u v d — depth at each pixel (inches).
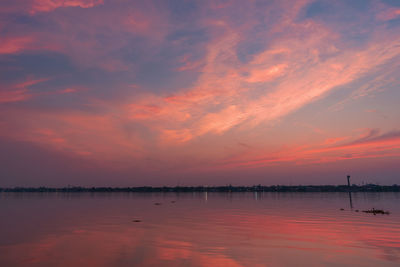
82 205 4178.2
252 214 2655.0
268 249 1114.7
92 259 971.3
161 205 4237.2
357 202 4918.8
